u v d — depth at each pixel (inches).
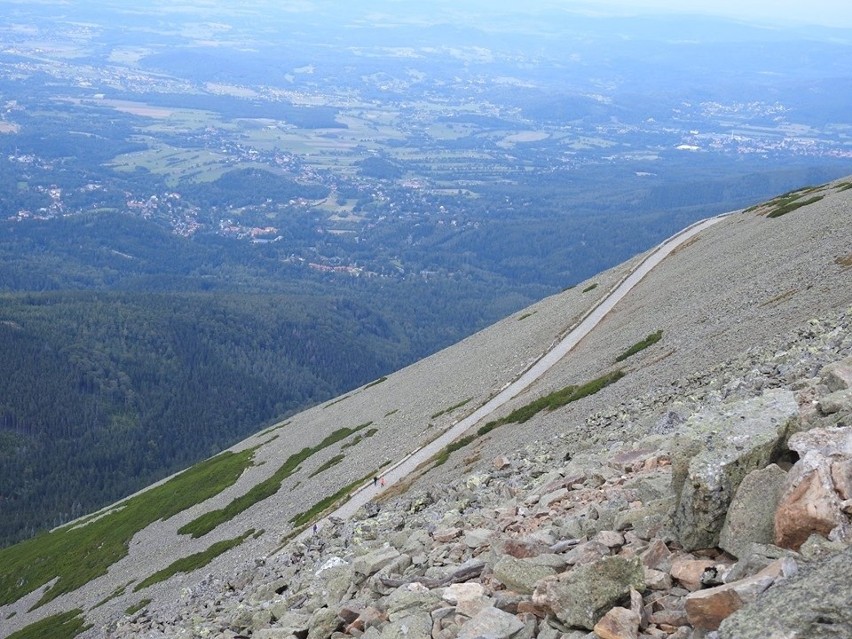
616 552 562.9
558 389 2994.6
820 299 2044.8
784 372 1211.9
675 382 1935.3
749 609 341.1
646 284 4522.6
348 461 3870.6
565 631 458.6
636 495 700.7
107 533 5246.1
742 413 556.7
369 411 4938.5
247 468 5118.1
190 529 4333.2
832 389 727.7
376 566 833.5
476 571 667.4
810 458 440.8
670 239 5698.8
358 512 2075.5
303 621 804.6
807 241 3203.7
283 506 3656.5
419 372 5531.5
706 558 479.5
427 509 1545.3
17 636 3929.6
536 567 562.9
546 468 1380.4
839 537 398.6
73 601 4180.6
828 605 314.7
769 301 2468.0
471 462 2421.3
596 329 4047.7
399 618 601.6
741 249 3905.0
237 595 1670.8
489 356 4628.4
